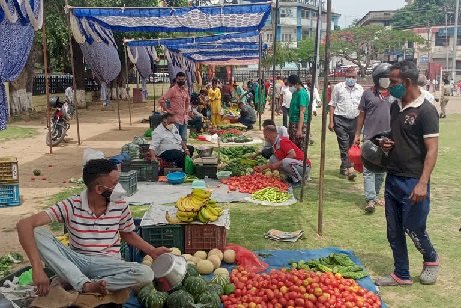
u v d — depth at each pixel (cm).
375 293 555
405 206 561
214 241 646
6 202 920
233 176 1110
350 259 635
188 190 1020
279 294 509
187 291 516
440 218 846
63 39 2459
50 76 3153
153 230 648
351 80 1097
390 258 666
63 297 450
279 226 797
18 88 2412
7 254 658
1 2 690
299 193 1007
